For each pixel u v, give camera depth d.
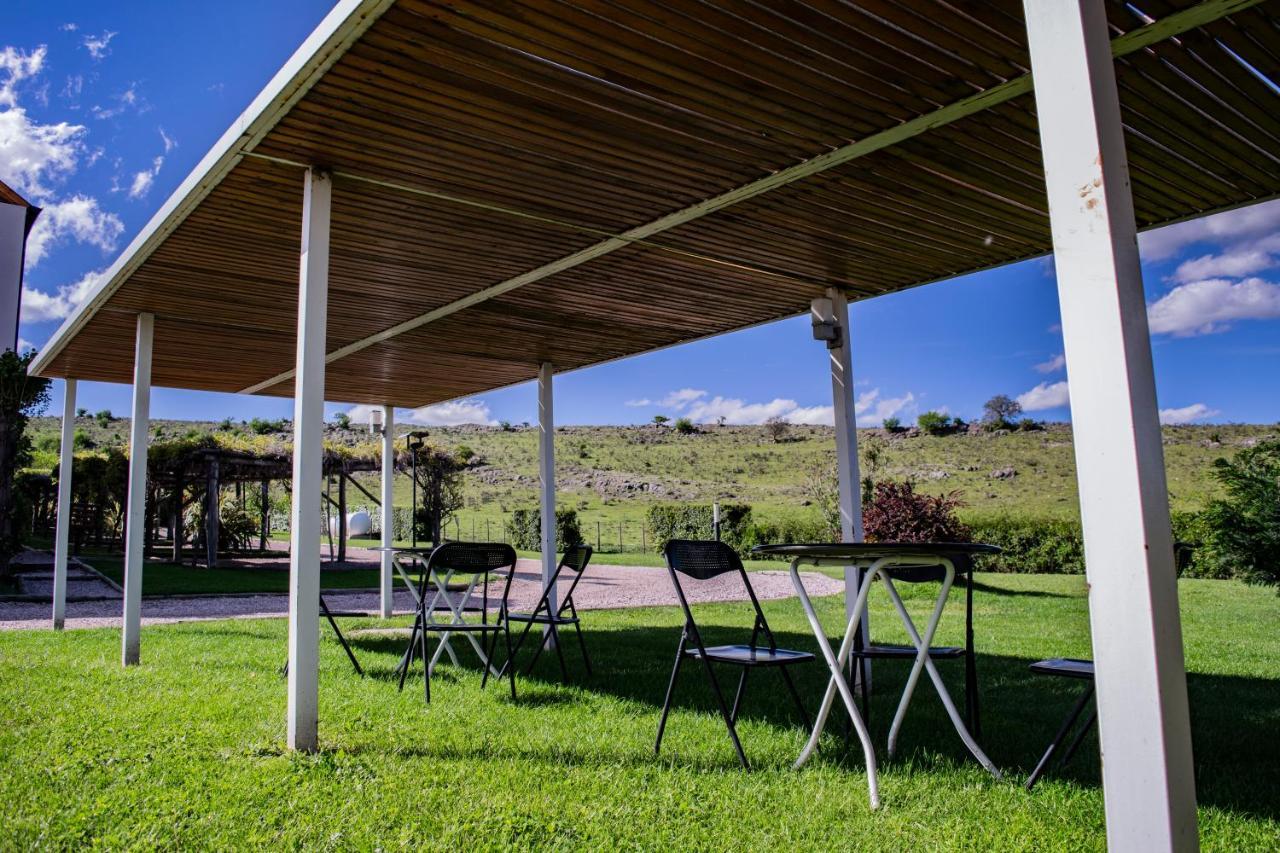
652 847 2.43
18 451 14.01
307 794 2.88
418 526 21.17
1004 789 2.99
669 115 3.21
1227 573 12.91
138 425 5.86
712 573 3.61
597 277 5.17
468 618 9.25
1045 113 1.74
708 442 55.88
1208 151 3.68
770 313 6.07
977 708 3.71
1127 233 1.65
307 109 3.12
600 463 51.06
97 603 11.11
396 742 3.63
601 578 16.17
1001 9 2.60
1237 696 4.75
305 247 3.61
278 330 6.34
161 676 5.23
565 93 3.04
